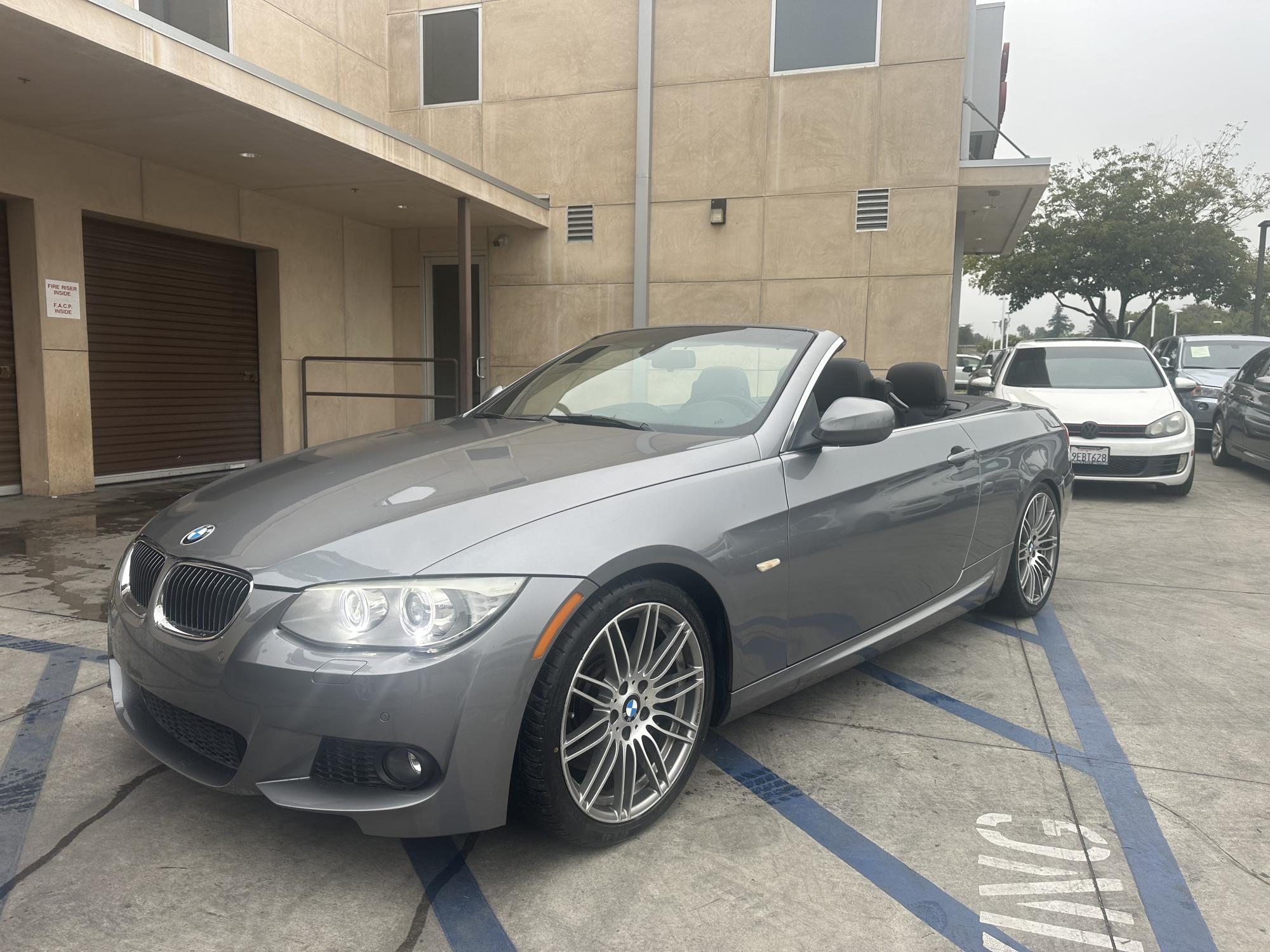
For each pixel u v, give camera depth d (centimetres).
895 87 995
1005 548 399
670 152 1066
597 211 1099
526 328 1137
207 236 876
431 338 1173
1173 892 212
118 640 237
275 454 996
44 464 738
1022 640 407
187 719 221
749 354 329
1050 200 2378
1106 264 2270
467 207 931
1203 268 2227
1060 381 861
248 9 938
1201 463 1123
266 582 201
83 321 755
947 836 235
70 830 230
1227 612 454
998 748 290
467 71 1140
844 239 1022
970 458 363
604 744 223
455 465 253
